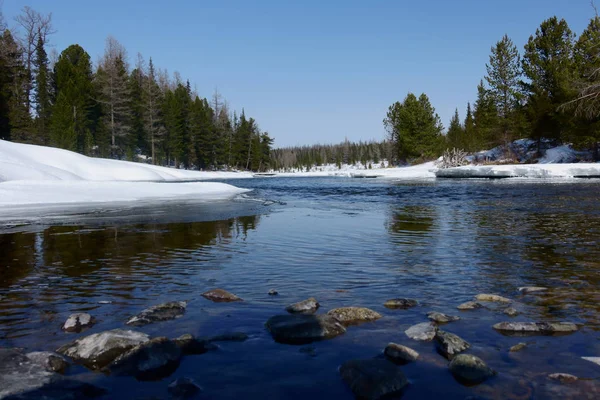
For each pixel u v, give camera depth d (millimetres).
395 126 66875
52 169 27375
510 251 5598
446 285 4008
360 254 5559
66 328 2926
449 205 12414
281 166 131375
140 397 1979
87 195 15281
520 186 20547
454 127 69625
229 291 3904
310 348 2570
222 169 83000
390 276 4379
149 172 40531
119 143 59906
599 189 17375
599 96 29750
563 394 1979
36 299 3664
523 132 40844
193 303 3523
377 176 47500
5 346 2604
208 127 74250
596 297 3539
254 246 6223
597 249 5660
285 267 4859
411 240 6590
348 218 9664
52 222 9047
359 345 2617
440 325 2936
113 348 2506
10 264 5102
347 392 2037
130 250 5977
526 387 2057
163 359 2363
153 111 59906
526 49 39844
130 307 3439
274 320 2977
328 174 66562
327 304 3480
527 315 3119
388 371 2146
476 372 2186
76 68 57875
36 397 1934
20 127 47906
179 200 15250
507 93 43719
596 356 2402
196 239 6887
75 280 4324
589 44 33281
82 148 53719
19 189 14680
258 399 1968
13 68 50062
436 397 1978
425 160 59938
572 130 33906
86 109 55312
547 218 8969
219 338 2719
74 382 2111
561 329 2801
